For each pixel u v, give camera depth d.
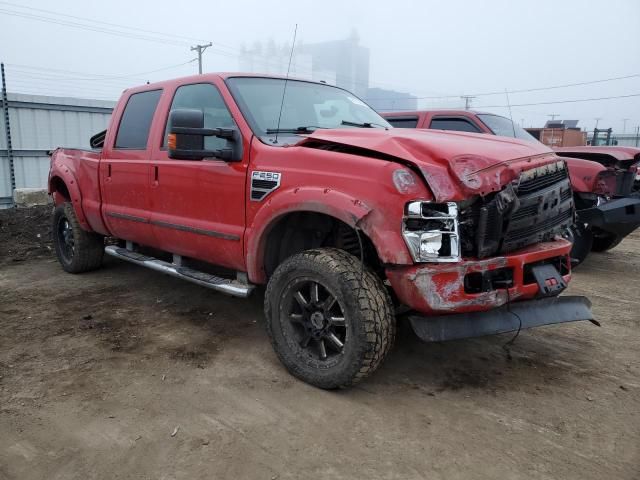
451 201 2.99
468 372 3.74
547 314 3.44
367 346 3.12
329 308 3.34
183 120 3.63
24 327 4.56
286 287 3.52
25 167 13.82
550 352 4.11
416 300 3.03
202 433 2.96
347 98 4.97
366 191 3.08
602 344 4.28
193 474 2.61
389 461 2.72
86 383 3.53
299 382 3.55
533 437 2.94
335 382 3.30
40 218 9.86
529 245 3.49
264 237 3.67
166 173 4.48
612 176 6.37
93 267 6.32
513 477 2.60
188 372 3.70
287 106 4.31
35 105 13.80
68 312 4.96
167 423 3.06
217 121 4.17
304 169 3.42
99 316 4.84
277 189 3.54
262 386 3.49
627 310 5.14
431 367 3.81
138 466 2.67
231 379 3.60
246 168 3.79
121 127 5.30
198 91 4.44
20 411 3.18
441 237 3.00
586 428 3.04
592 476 2.61
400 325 4.47
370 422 3.07
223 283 4.06
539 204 3.38
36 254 7.61
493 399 3.36
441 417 3.14
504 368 3.81
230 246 3.95
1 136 13.41
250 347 4.14
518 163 3.29
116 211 5.18
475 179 3.03
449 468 2.67
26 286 5.86
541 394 3.43
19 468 2.66
